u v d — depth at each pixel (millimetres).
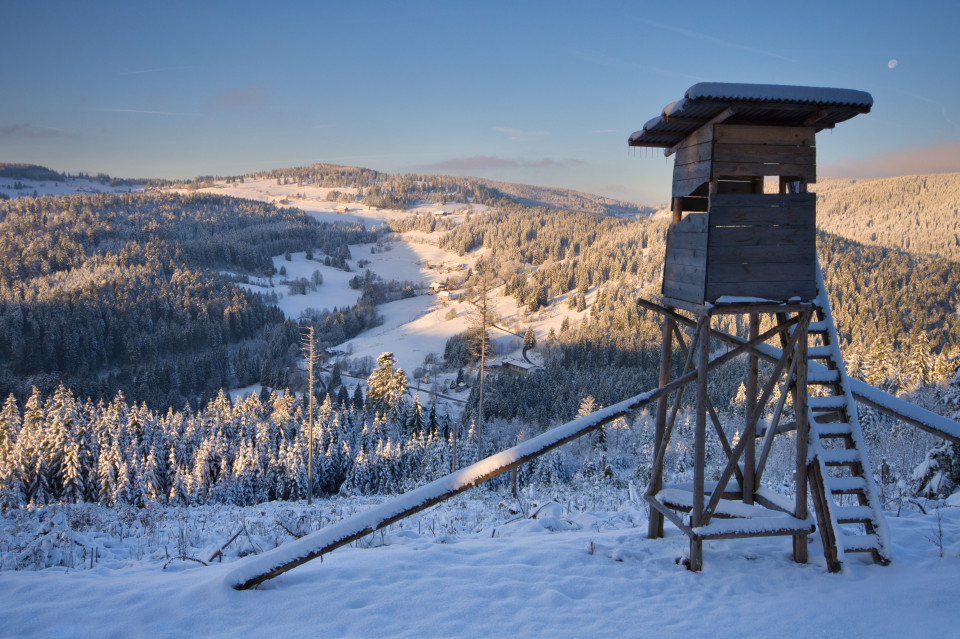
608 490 12797
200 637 3986
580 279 138375
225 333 118875
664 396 6043
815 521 5695
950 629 4258
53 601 4434
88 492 32156
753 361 6250
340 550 6094
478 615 4379
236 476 34125
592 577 5141
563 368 75250
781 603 4648
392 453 35438
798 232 5367
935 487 11273
